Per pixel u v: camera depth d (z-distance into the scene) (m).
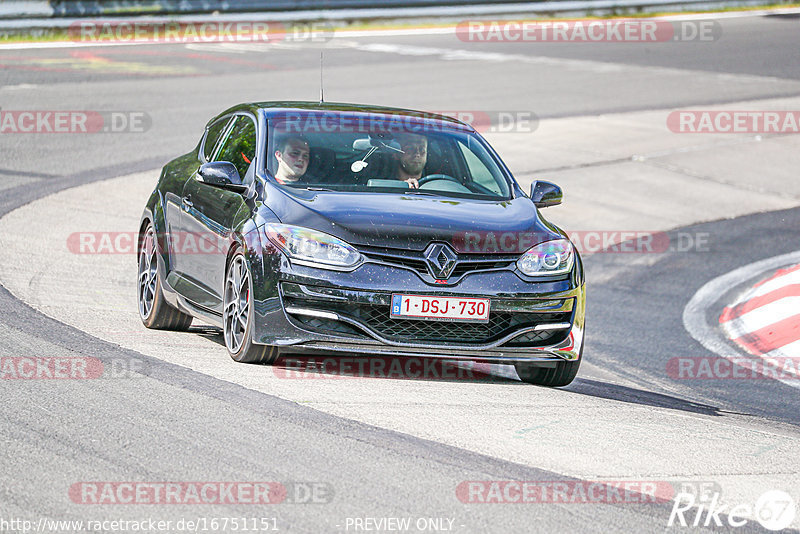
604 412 21.83
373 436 18.31
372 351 21.94
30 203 43.59
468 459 17.52
